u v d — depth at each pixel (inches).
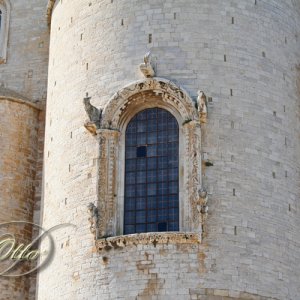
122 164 1487.5
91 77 1553.9
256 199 1446.9
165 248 1393.9
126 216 1456.7
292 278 1445.6
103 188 1459.2
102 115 1499.8
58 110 1617.9
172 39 1519.4
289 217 1478.8
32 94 1895.9
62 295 1450.5
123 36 1544.0
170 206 1441.9
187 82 1491.1
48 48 1939.0
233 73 1509.6
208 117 1471.5
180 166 1454.2
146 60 1483.8
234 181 1443.2
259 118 1501.0
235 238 1408.7
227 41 1528.1
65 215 1503.4
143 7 1550.2
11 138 1787.6
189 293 1368.1
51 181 1583.4
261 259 1414.9
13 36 1963.6
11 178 1756.9
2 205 1727.4
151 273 1385.3
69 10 1669.5
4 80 1920.5
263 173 1469.0
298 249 1477.6
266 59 1549.0
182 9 1537.9
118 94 1498.5
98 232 1430.9
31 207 1758.1
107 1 1588.3
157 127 1494.8
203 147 1451.8
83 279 1425.9
